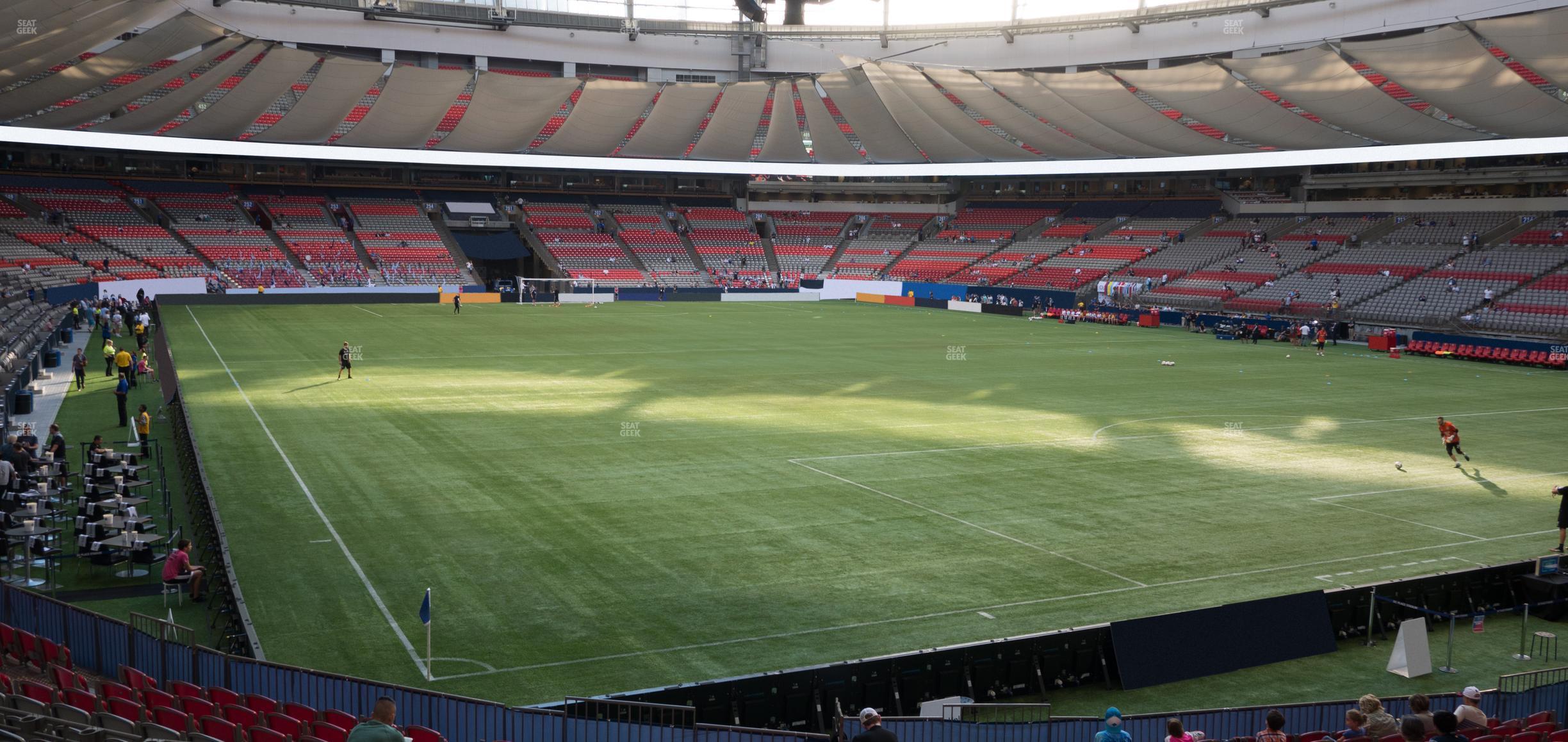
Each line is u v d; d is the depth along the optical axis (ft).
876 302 311.47
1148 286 272.72
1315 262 256.52
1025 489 87.71
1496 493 88.07
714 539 73.20
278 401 122.93
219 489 83.87
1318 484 90.53
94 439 93.86
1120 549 72.13
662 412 120.47
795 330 222.48
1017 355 183.11
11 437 91.04
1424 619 56.24
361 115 311.68
